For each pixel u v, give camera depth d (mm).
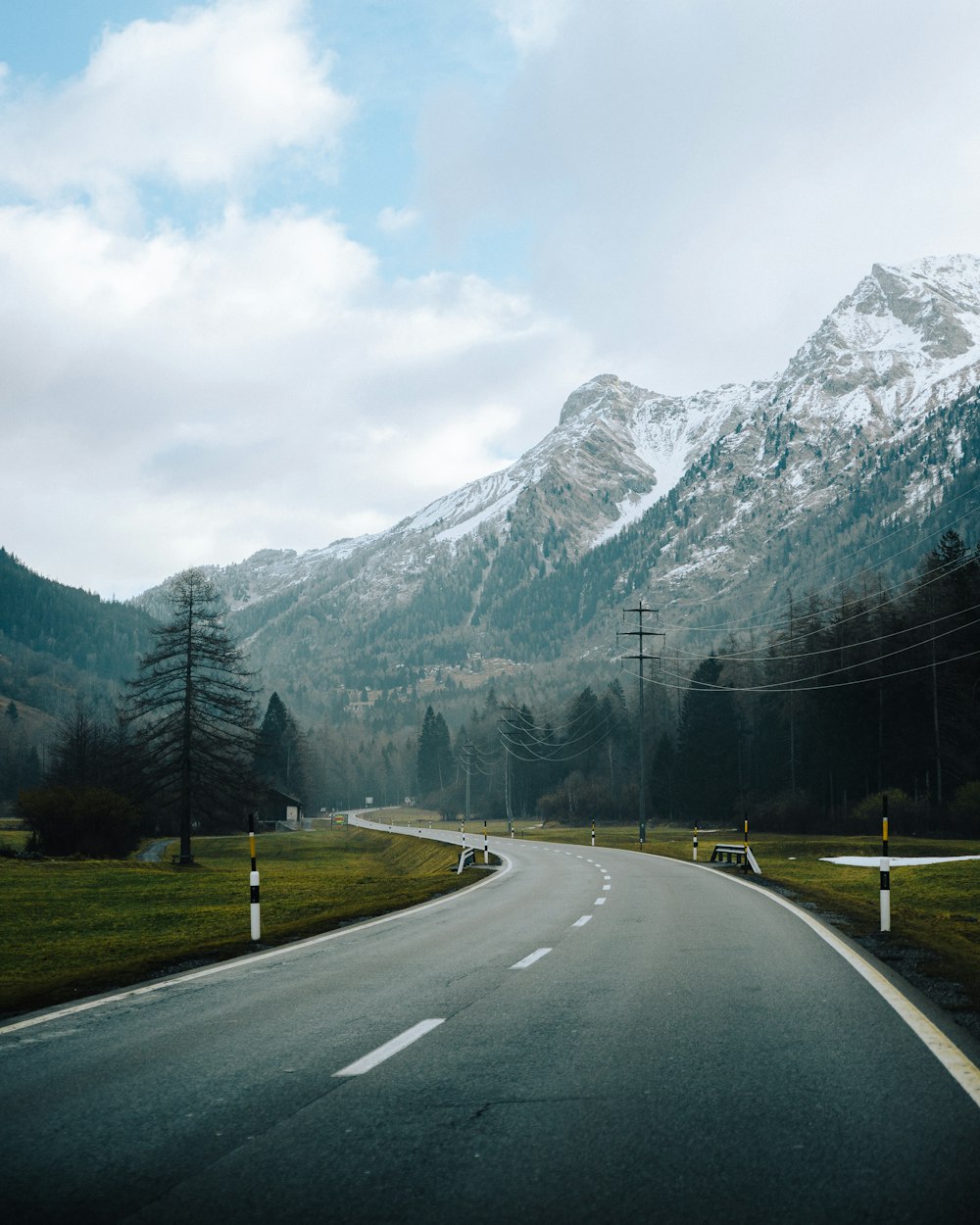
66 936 19703
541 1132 5586
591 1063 7152
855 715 83125
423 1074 6934
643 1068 6988
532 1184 4816
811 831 77500
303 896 28688
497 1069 7031
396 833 102312
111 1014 9727
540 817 158875
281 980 11688
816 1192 4660
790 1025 8391
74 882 37250
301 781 164250
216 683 59844
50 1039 8578
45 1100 6508
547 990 10406
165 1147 5465
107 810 56438
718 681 112500
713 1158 5121
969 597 73375
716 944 14102
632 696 161000
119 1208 4602
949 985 10547
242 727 59906
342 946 15086
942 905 23297
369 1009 9531
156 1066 7387
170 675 58938
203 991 11047
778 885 27266
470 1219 4422
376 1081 6773
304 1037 8312
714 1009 9133
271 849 91625
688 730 114312
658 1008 9227
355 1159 5195
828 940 14453
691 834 86750
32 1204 4660
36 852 55281
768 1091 6344
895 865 38250
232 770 58969
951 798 71812
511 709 171125
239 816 60281
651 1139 5441
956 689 73062
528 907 21062
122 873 43312
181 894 31141
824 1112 5863
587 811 132250
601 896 23828
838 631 88562
